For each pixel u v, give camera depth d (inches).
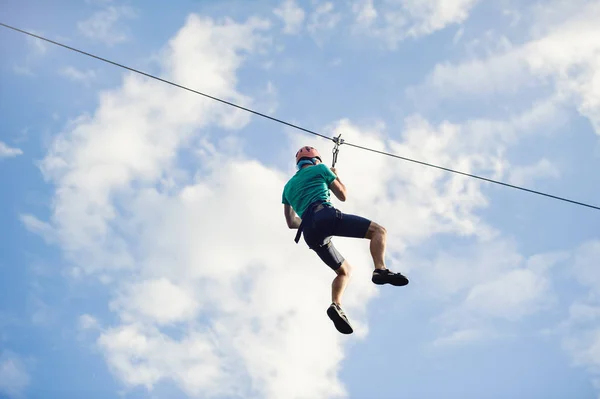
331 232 256.8
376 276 244.1
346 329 248.1
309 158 284.2
